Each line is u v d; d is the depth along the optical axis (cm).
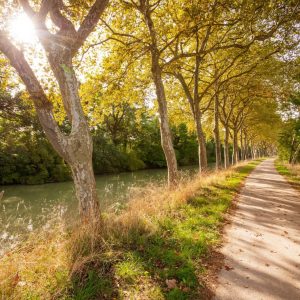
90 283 399
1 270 407
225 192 1205
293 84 1853
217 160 2180
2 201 1908
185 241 564
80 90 1267
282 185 1504
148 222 644
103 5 609
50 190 2552
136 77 1509
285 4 1005
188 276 418
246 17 1020
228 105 2989
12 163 3156
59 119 982
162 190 1038
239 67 1922
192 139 6544
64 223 609
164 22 1187
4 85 928
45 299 362
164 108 1238
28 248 528
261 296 373
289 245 561
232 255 513
